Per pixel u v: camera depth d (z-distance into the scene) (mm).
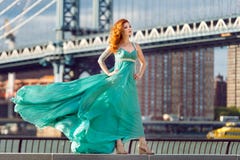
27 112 15383
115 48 15211
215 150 24516
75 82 15336
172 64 158500
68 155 14188
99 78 15211
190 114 158000
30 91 15398
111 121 14969
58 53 90438
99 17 97938
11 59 94875
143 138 15102
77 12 94625
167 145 24312
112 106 14945
